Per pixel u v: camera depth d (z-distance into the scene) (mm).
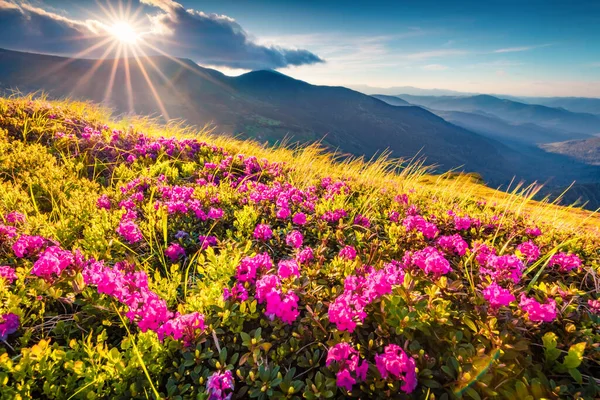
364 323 3299
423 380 2629
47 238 4391
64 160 7828
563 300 3631
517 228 6484
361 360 2902
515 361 2926
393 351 2557
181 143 10672
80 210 5262
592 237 6598
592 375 2965
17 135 9180
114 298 3459
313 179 9305
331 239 5406
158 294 3492
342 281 3803
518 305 3398
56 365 2713
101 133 10211
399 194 7984
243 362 2785
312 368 2900
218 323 3164
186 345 2871
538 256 4871
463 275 4281
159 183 7246
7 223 4664
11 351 2879
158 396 2400
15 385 2498
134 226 4574
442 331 3154
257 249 4641
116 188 7035
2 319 2750
